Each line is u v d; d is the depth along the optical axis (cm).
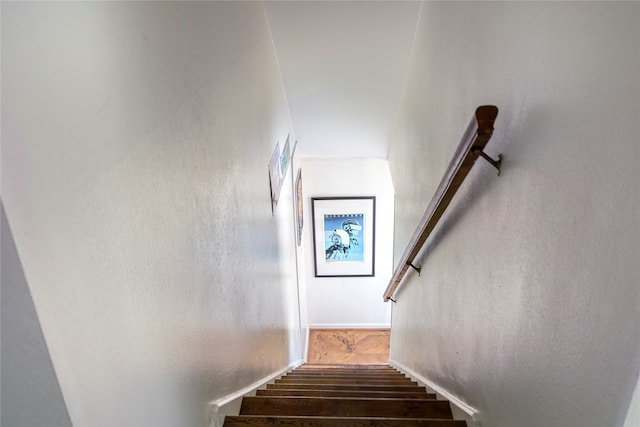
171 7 101
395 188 394
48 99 56
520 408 98
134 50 81
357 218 527
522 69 92
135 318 81
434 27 200
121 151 76
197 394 121
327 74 317
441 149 181
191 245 114
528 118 90
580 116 69
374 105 359
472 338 137
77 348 63
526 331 94
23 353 59
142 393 85
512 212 100
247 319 188
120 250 75
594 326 67
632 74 56
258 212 222
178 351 105
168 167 98
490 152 115
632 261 57
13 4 51
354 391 206
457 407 158
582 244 70
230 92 163
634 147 56
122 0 76
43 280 56
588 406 69
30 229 54
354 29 264
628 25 56
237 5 177
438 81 189
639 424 58
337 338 570
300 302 486
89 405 67
